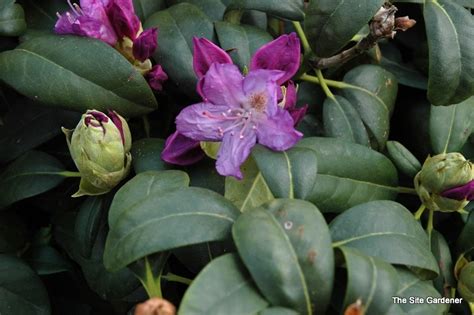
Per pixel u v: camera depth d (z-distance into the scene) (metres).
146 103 0.70
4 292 0.71
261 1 0.73
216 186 0.69
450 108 0.75
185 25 0.73
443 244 0.72
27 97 0.73
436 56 0.73
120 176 0.69
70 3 0.74
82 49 0.69
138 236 0.62
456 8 0.74
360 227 0.64
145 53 0.70
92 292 0.77
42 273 0.74
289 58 0.68
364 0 0.70
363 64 0.77
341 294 0.65
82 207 0.70
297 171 0.66
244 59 0.72
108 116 0.69
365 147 0.71
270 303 0.59
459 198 0.70
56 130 0.75
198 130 0.67
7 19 0.74
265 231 0.60
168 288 0.71
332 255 0.60
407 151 0.73
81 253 0.70
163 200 0.63
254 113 0.67
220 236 0.62
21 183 0.73
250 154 0.70
